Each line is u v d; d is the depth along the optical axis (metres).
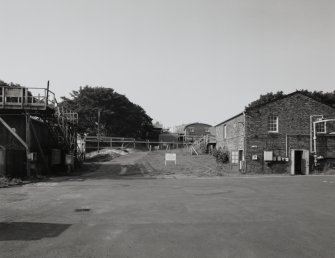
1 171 20.00
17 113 22.72
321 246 6.62
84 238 7.16
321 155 28.77
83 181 20.69
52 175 24.81
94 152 48.78
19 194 14.40
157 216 9.52
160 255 6.03
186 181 20.81
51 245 6.64
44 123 25.84
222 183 19.44
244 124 27.92
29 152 21.58
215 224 8.52
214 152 37.81
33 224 8.50
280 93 59.19
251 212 10.15
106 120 68.69
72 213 9.98
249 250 6.34
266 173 27.66
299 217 9.41
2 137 22.67
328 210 10.53
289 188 16.77
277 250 6.35
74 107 68.69
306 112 28.86
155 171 28.05
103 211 10.29
